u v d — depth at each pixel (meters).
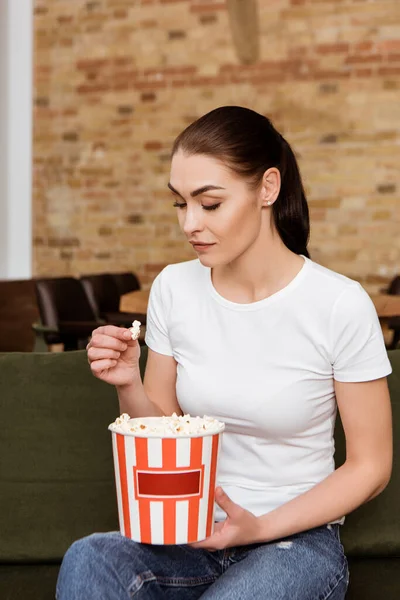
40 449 1.87
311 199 6.16
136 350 1.57
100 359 1.54
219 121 1.49
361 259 6.11
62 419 1.88
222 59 6.27
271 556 1.43
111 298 5.21
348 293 1.55
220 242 1.49
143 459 1.27
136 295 4.23
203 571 1.52
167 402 1.71
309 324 1.54
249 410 1.55
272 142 1.56
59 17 6.55
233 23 4.64
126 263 6.58
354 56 6.03
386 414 1.55
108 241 6.61
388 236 6.05
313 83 6.11
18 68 6.66
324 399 1.57
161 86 6.41
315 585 1.42
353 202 6.09
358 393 1.54
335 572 1.46
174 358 1.69
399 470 1.82
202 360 1.60
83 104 6.57
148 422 1.38
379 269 6.08
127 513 1.31
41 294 4.40
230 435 1.59
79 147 6.61
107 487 1.86
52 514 1.85
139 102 6.46
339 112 6.08
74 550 1.43
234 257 1.52
